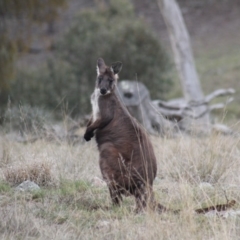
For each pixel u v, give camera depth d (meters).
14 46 54.72
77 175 21.39
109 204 18.19
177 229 15.55
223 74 85.56
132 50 64.62
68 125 31.08
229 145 23.98
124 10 72.00
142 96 35.00
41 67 67.19
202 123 33.00
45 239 14.96
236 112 67.19
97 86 18.83
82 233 15.48
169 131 26.34
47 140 25.64
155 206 17.08
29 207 17.56
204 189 19.25
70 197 18.67
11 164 21.72
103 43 65.06
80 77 64.56
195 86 51.06
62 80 63.25
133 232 15.51
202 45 98.69
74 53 66.00
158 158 23.36
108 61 65.00
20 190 19.05
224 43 98.06
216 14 108.06
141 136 18.17
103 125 18.38
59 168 21.53
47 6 55.28
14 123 30.27
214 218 16.05
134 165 17.66
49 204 17.84
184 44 51.06
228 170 21.34
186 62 51.06
